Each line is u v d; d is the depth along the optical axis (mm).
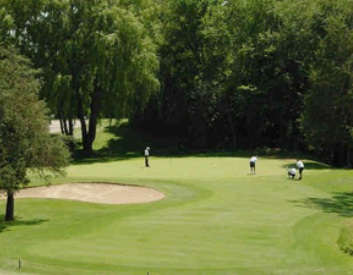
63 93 97938
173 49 128000
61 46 99312
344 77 90500
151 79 107312
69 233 41375
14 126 48125
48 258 31922
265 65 115312
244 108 121062
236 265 30422
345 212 49906
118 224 43531
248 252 33656
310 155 109812
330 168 88188
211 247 34969
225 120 134625
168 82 131000
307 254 33125
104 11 100188
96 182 66812
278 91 117188
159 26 126562
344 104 90438
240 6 122438
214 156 106188
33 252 33938
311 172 79062
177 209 50469
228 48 124062
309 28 107875
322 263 31062
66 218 49906
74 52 100562
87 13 100438
